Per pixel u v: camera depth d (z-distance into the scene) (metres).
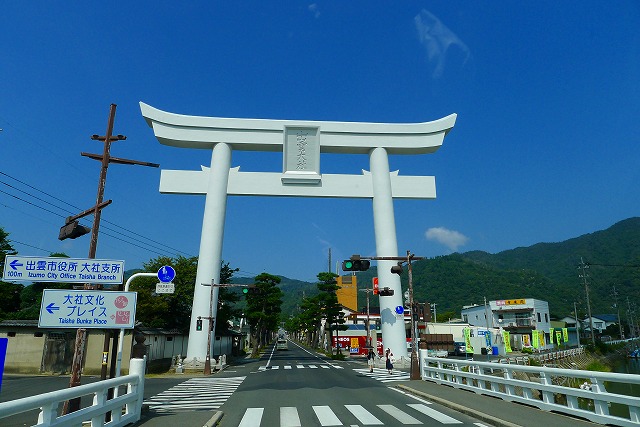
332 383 20.45
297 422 10.64
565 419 10.07
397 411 12.19
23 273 10.09
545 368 11.52
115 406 9.07
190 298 37.50
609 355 66.56
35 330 28.45
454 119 34.69
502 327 69.44
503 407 12.02
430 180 34.72
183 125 32.75
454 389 16.75
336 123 34.00
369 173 34.31
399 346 31.38
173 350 35.44
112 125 12.11
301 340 125.19
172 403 14.39
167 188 32.47
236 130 33.28
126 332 28.30
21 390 18.73
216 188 32.22
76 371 10.31
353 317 66.38
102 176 11.72
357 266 21.41
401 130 34.44
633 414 8.51
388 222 32.91
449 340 43.44
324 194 33.38
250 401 14.61
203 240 31.48
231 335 46.09
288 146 33.44
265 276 53.97
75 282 10.45
